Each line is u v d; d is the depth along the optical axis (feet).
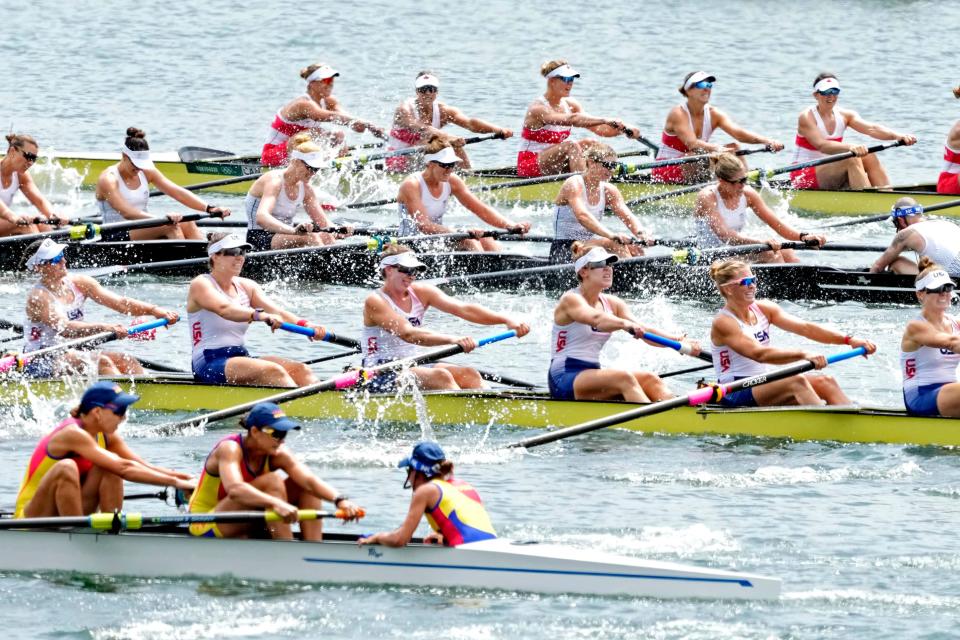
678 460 209.26
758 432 219.61
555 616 155.84
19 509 166.50
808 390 219.82
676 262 295.69
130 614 156.15
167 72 574.15
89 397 164.66
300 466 163.22
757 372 220.02
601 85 549.95
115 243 318.86
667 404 211.00
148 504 187.42
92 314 294.25
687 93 384.88
